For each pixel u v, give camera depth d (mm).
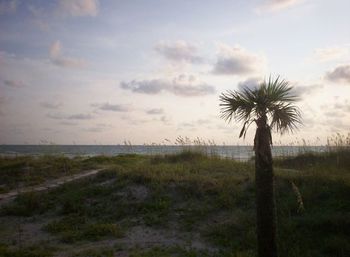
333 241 9930
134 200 14961
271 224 6578
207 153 22875
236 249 10234
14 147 108438
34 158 27250
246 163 19312
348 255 9336
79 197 15797
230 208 13219
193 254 9789
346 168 16500
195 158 21766
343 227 10703
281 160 21328
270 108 6594
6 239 12125
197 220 12703
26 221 14367
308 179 14367
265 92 6539
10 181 21000
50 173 22438
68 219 13875
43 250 10609
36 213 15188
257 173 6684
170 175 16719
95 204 15102
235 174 16641
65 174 22406
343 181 13625
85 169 23734
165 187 15633
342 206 12000
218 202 13680
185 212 13406
